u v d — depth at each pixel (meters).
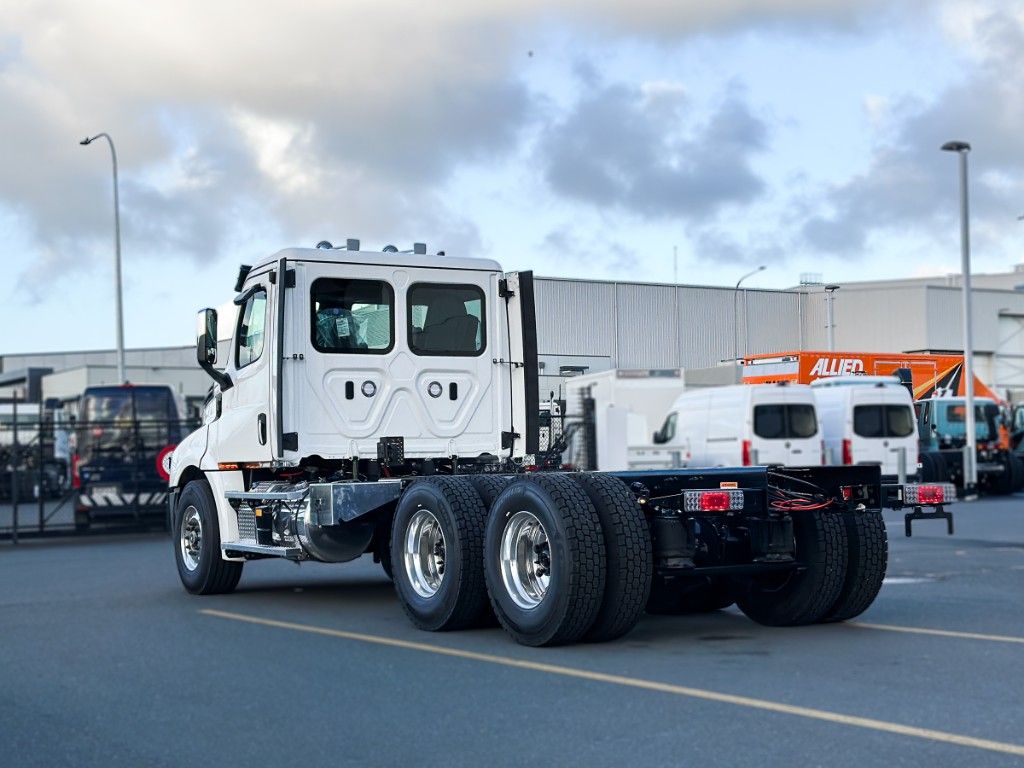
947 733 5.67
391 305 11.02
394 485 10.00
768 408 23.30
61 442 31.88
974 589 11.44
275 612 10.58
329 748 5.68
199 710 6.56
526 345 11.38
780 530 8.84
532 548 8.54
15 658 8.36
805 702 6.39
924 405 14.38
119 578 14.07
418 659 7.95
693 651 8.10
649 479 8.59
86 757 5.65
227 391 11.70
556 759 5.38
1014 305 54.38
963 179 31.14
